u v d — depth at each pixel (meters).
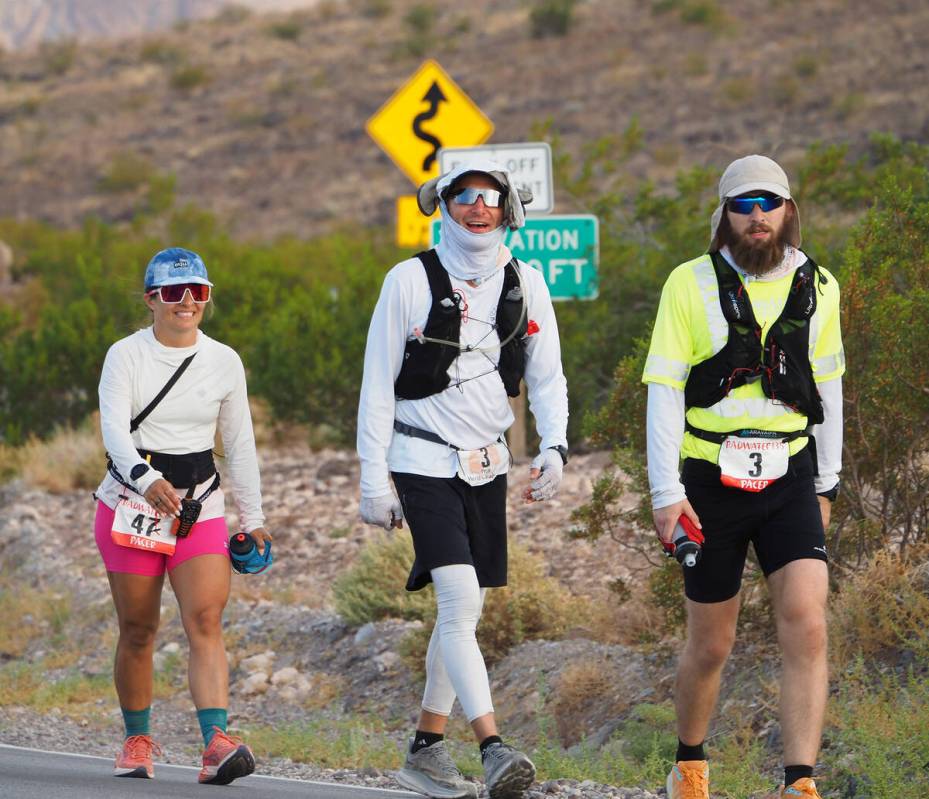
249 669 29.80
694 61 169.38
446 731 24.88
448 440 16.09
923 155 39.94
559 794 17.92
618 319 41.44
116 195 182.75
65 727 26.84
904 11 172.38
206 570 17.89
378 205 164.88
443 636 15.77
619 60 179.50
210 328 57.69
